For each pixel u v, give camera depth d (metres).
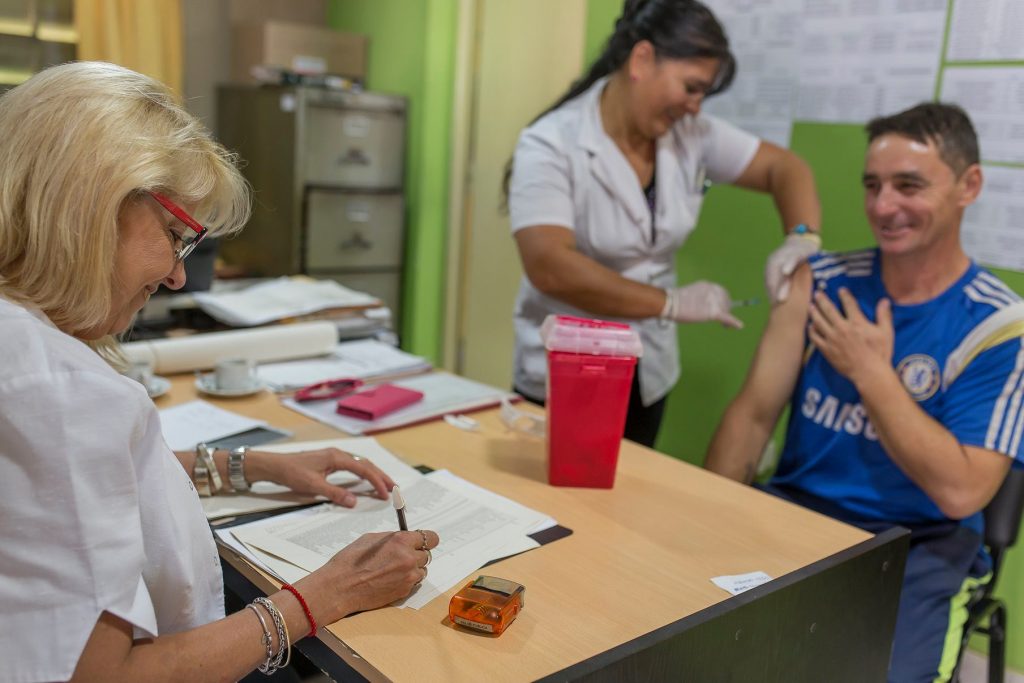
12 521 0.76
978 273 1.71
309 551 1.15
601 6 2.85
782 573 1.20
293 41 3.58
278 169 3.42
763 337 1.98
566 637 1.01
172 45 3.49
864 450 1.81
